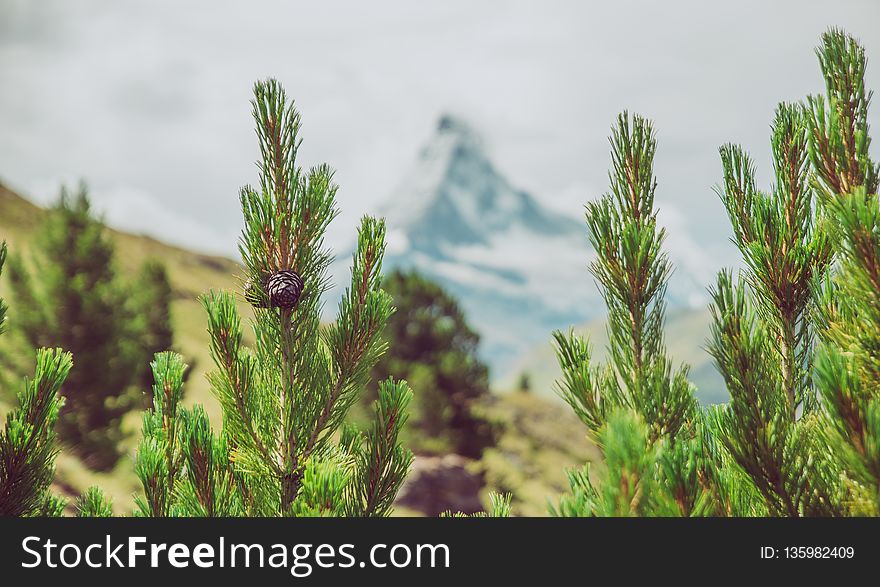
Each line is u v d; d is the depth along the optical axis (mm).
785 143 2607
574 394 2502
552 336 2568
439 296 25828
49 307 19828
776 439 2064
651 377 2463
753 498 2121
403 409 2992
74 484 18000
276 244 2979
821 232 2480
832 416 1863
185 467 3061
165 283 28266
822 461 2096
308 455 2959
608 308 2627
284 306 2879
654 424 2391
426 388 23844
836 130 2377
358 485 2941
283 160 2979
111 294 21578
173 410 3125
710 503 1858
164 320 27453
